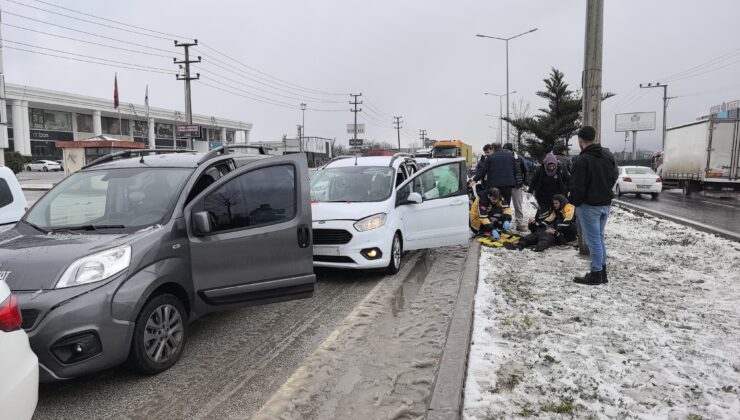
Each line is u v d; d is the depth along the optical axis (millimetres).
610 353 4105
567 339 4410
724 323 4789
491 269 7086
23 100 57281
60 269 3574
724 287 6047
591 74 7836
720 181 21062
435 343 4680
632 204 18922
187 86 41188
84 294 3527
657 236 10047
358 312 5621
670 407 3266
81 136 66938
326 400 3652
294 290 4895
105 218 4371
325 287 6766
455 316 5020
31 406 2686
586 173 6094
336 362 4309
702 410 3219
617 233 10531
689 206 18391
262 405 3617
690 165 22781
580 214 6273
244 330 5137
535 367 3873
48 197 4801
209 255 4402
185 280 4238
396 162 8406
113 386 3908
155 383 3955
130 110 68688
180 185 4512
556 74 34781
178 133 40312
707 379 3643
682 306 5316
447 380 3672
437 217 8211
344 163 8555
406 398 3660
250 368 4230
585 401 3363
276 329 5160
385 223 7145
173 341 4211
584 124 7977
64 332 3406
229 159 5129
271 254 4727
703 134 21500
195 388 3877
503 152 10203
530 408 3275
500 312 5137
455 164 8664
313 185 8148
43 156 62031
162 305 4086
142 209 4352
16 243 4004
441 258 8531
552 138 34500
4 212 6043
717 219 13992
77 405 3633
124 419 3451
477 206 9859
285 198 4879
